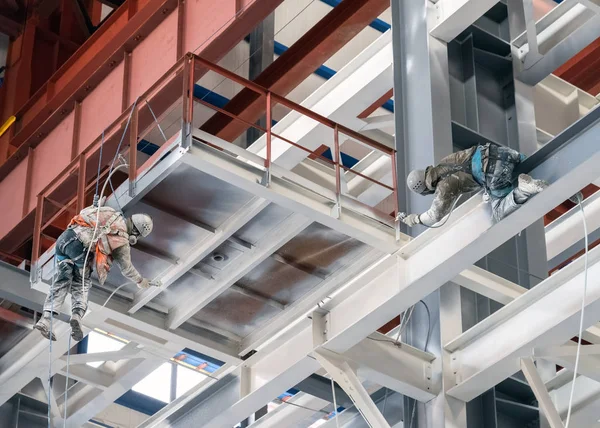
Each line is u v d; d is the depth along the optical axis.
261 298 22.27
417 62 23.70
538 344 19.98
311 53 27.17
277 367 22.69
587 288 19.48
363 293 21.11
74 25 38.38
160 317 22.53
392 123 28.20
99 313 21.98
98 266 18.66
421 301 22.27
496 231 18.48
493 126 24.34
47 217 23.00
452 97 23.97
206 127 29.03
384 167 30.48
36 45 37.06
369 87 27.20
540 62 24.61
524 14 25.27
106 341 37.91
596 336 22.77
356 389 20.83
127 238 19.06
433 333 21.80
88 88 28.22
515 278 22.84
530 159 17.88
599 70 34.75
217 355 23.25
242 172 18.92
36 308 22.75
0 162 31.98
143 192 19.47
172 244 20.86
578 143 17.36
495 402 21.94
